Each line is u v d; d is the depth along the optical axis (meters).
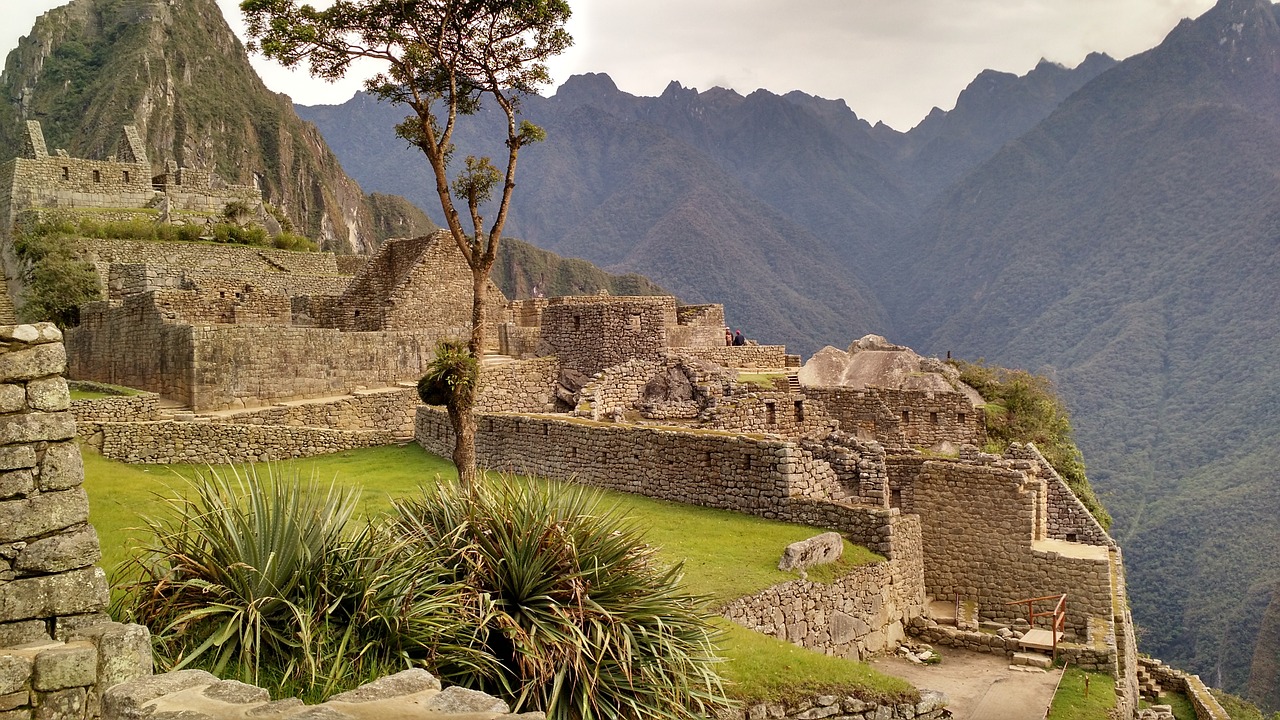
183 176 83.94
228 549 11.73
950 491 25.86
